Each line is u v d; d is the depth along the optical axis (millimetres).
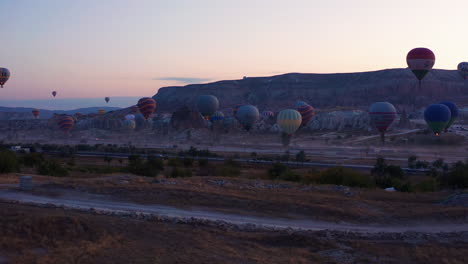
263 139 134375
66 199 22281
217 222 18312
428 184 37906
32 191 23844
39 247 14438
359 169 66500
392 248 15734
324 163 75000
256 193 24984
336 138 126438
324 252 15234
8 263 12898
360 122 151500
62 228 15695
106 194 23344
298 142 123188
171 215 19594
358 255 14953
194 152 88375
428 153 89000
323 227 18844
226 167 57094
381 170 56875
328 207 21438
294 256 14594
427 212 21141
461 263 14312
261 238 16266
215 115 151000
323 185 30266
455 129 118812
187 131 155000
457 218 20391
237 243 15625
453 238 17219
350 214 20594
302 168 69188
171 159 75000
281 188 28266
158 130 170125
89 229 15914
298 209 21219
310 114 124938
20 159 60000
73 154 95250
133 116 195375
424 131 110875
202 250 14578
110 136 169125
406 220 20234
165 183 27422
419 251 15352
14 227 15406
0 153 35312
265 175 55594
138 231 16188
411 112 190500
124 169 58750
